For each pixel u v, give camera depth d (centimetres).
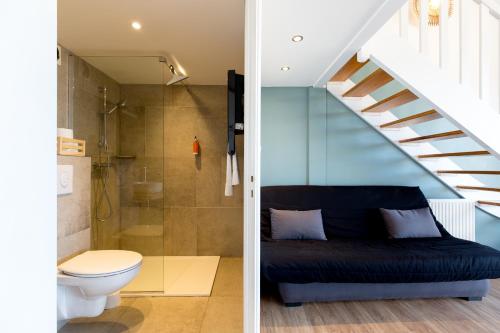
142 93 273
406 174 326
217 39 224
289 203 290
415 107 323
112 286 159
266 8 171
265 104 326
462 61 215
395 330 178
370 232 280
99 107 260
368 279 198
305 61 252
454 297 225
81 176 192
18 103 37
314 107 323
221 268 291
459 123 212
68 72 240
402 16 217
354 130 324
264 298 224
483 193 320
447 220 308
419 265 200
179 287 240
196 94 330
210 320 188
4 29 35
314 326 183
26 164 39
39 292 41
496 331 178
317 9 173
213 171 329
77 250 188
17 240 37
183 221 327
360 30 197
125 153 276
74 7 177
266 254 211
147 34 215
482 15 214
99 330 175
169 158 328
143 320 188
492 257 206
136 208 272
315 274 197
